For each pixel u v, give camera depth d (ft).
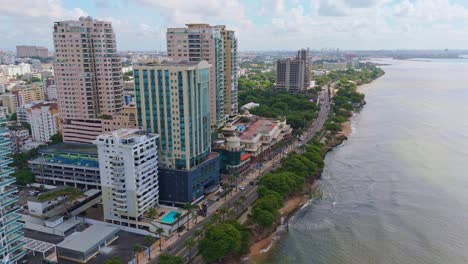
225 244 512.22
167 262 474.49
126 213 615.98
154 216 622.95
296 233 630.33
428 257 555.28
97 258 532.73
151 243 562.25
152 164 644.69
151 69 654.94
